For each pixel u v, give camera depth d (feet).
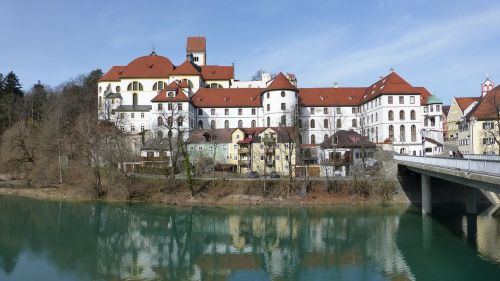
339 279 117.80
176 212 224.33
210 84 441.27
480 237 160.35
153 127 353.10
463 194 233.35
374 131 352.90
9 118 434.30
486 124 345.31
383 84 351.05
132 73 417.69
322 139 387.55
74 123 342.85
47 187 296.71
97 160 270.05
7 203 252.62
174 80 412.77
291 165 259.19
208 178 271.69
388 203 237.66
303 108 389.80
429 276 117.70
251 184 256.52
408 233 169.48
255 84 460.96
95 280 120.67
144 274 126.31
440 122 367.25
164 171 284.41
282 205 237.25
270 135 313.12
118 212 225.76
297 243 159.43
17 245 160.45
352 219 200.44
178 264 136.15
